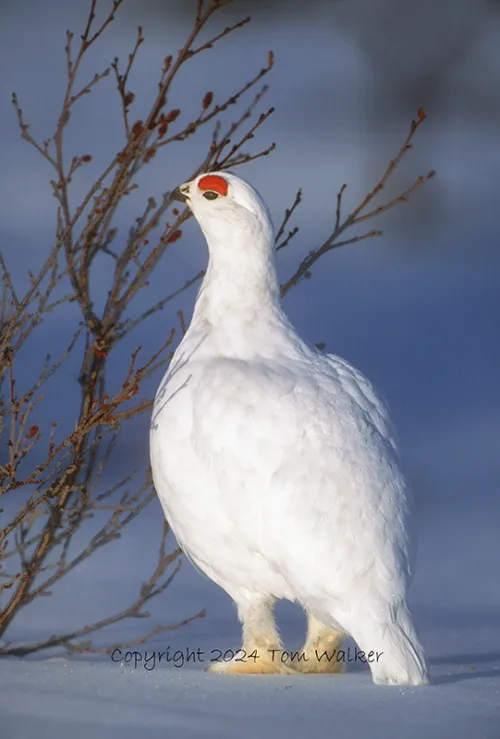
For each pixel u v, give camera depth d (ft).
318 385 29.12
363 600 26.78
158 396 30.01
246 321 30.55
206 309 30.96
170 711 23.06
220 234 30.76
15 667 27.27
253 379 28.63
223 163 32.89
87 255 32.07
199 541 28.99
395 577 27.07
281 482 27.37
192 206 31.24
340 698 24.57
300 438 27.78
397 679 26.23
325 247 34.73
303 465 27.48
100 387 32.22
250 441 27.76
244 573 28.91
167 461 28.94
